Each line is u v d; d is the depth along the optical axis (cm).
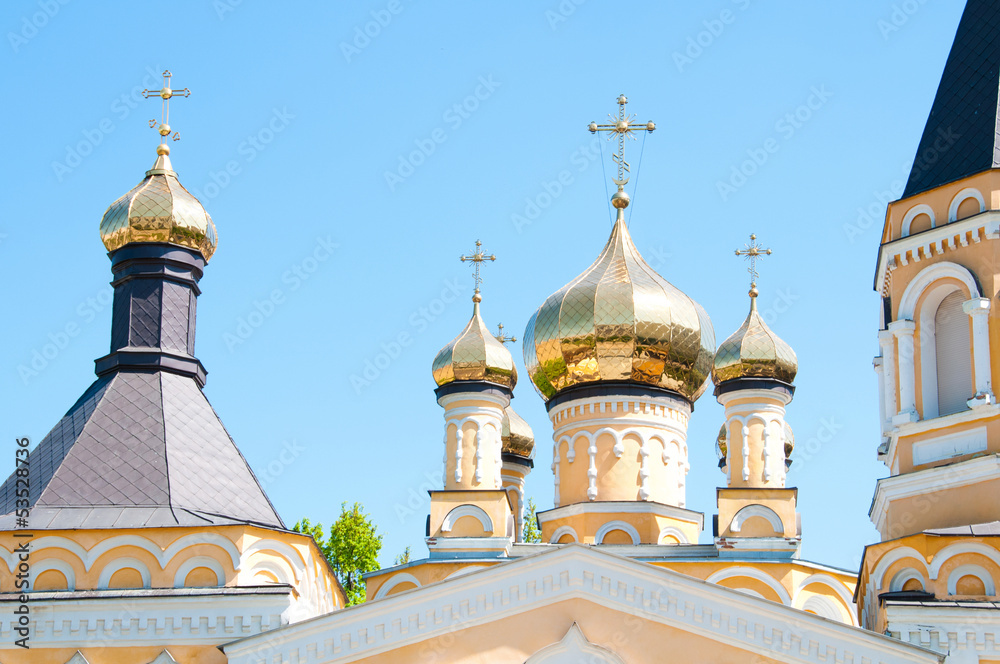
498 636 3058
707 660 3005
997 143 3522
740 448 4306
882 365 3694
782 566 3847
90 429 3581
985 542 3164
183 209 3891
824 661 2980
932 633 3066
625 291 4259
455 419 4356
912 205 3597
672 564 3872
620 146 4578
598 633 3038
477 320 4456
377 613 3089
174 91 4097
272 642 3095
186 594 3281
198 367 3825
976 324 3394
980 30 3719
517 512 4944
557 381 4331
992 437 3328
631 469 4206
